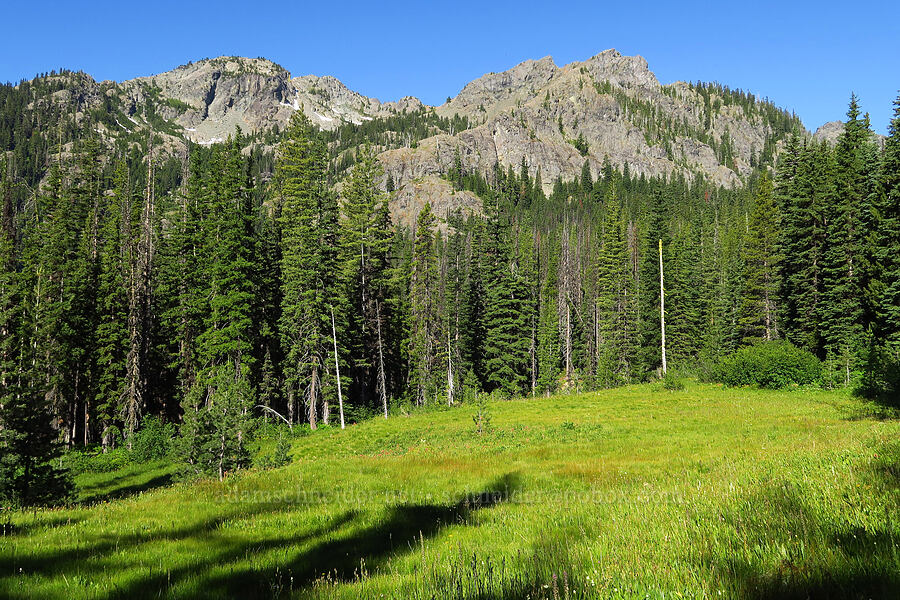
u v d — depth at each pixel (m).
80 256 44.81
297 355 43.69
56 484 16.80
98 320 44.69
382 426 37.41
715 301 63.47
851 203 36.28
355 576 5.55
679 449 17.03
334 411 45.16
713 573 3.95
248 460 19.38
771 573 3.79
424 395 55.81
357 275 49.97
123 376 44.50
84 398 45.31
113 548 7.34
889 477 6.07
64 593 5.18
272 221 52.28
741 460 12.06
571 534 6.82
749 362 38.16
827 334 36.88
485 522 8.77
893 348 27.25
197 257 45.00
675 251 66.56
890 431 12.29
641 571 4.28
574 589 4.06
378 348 53.97
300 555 6.93
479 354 63.53
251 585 5.57
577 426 25.92
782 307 43.91
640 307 59.94
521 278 61.56
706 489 8.19
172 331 48.00
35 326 35.75
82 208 47.12
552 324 70.50
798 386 34.28
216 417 18.61
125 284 43.59
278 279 49.84
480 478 14.19
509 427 28.36
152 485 27.19
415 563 6.04
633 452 17.20
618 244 61.84
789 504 5.71
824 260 38.22
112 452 37.69
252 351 46.75
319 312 42.47
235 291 41.06
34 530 8.73
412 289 58.69
